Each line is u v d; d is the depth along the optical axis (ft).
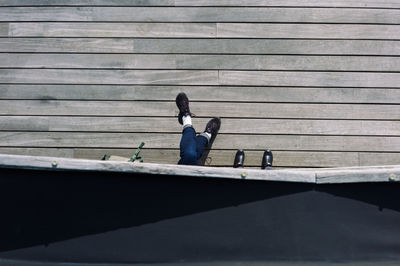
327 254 8.63
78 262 8.71
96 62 11.32
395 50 11.18
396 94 11.07
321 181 8.54
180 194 8.72
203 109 11.19
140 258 8.69
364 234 8.63
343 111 11.07
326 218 8.64
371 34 11.24
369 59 11.18
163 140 11.15
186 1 11.38
